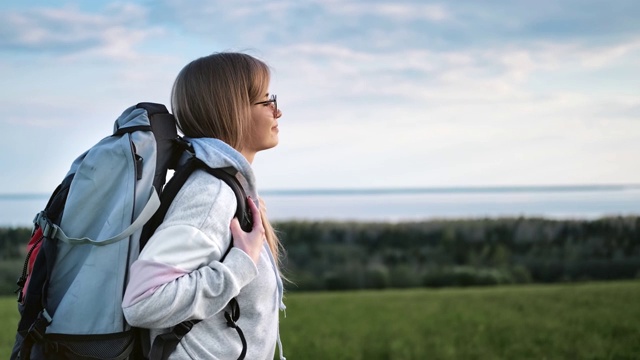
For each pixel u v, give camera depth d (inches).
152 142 95.0
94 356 88.7
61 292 90.9
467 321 565.9
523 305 660.7
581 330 501.0
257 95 105.8
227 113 102.0
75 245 90.4
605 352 418.6
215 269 91.1
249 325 98.7
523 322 551.2
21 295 101.0
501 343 461.4
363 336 490.3
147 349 93.0
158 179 96.0
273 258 105.0
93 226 91.5
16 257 866.1
